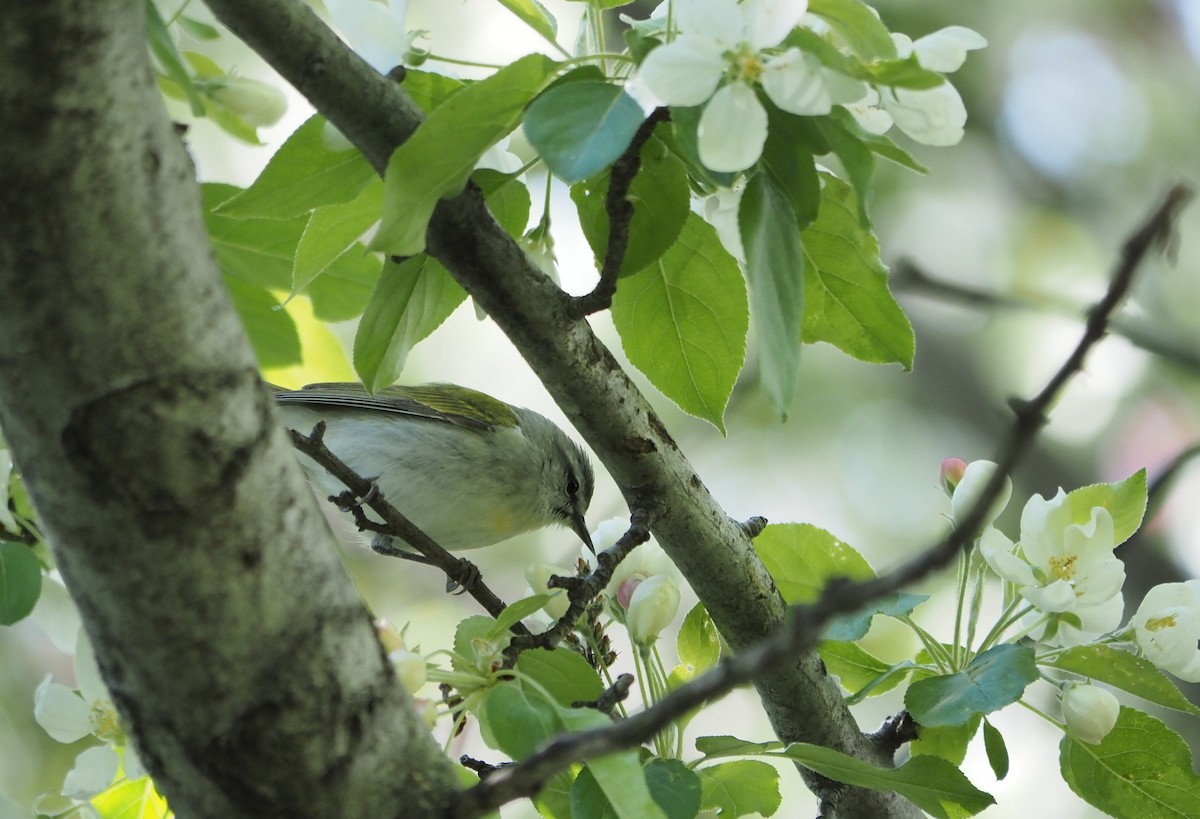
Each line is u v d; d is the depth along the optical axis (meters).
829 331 6.49
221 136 14.04
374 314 6.27
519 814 12.37
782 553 7.37
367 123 5.59
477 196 5.84
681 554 6.70
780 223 5.09
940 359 16.14
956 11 16.53
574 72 5.14
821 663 6.95
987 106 17.00
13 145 3.58
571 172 4.71
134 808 6.88
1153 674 6.32
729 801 6.55
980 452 15.78
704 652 7.11
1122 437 15.03
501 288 5.93
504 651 6.00
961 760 6.93
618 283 6.50
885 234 16.22
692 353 6.59
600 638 7.01
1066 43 17.14
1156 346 11.52
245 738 3.98
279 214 6.02
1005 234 16.36
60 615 7.32
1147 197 16.56
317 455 8.13
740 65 4.93
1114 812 6.48
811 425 16.20
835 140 5.16
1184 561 14.01
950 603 13.20
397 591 14.87
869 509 15.94
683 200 5.89
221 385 3.88
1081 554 6.42
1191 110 16.91
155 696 3.97
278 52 5.48
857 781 5.96
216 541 3.87
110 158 3.68
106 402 3.74
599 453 6.52
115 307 3.72
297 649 4.01
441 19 14.01
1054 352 15.71
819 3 5.22
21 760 13.07
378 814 4.13
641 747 5.91
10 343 3.70
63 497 3.80
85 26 3.58
